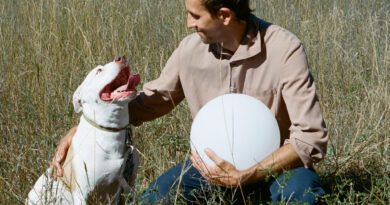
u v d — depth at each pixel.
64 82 4.07
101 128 2.82
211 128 2.73
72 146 2.88
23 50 4.43
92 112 2.82
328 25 5.05
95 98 2.79
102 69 2.81
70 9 4.91
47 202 2.86
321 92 4.23
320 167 3.36
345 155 3.45
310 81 2.82
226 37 2.84
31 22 4.79
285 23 5.20
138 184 2.98
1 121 3.75
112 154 2.84
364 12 5.74
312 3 5.89
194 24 2.83
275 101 2.90
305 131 2.77
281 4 5.75
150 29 4.98
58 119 3.65
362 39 4.93
